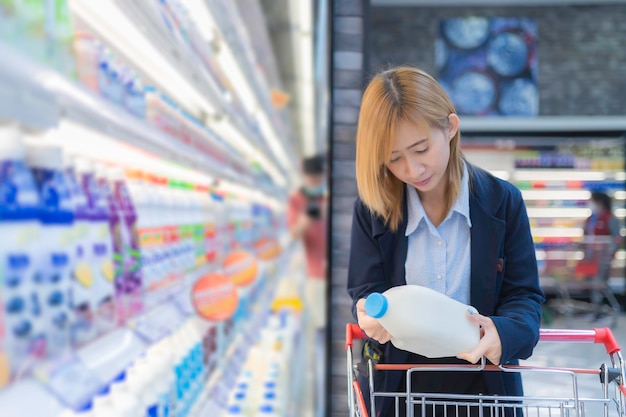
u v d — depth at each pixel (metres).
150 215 1.52
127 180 1.50
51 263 0.83
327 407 2.54
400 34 8.31
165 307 1.56
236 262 2.39
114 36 1.25
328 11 2.59
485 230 1.42
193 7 1.78
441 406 1.52
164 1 1.49
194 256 1.92
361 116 1.31
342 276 2.60
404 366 1.30
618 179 8.38
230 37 2.15
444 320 1.17
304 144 5.31
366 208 1.50
